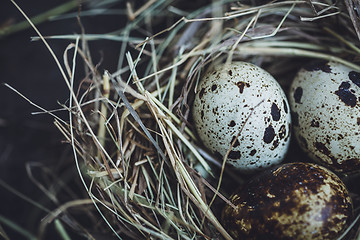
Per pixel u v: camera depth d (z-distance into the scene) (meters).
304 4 0.13
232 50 0.12
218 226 0.11
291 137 0.13
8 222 0.13
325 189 0.11
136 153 0.13
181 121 0.12
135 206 0.12
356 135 0.11
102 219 0.13
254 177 0.12
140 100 0.12
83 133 0.12
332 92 0.12
